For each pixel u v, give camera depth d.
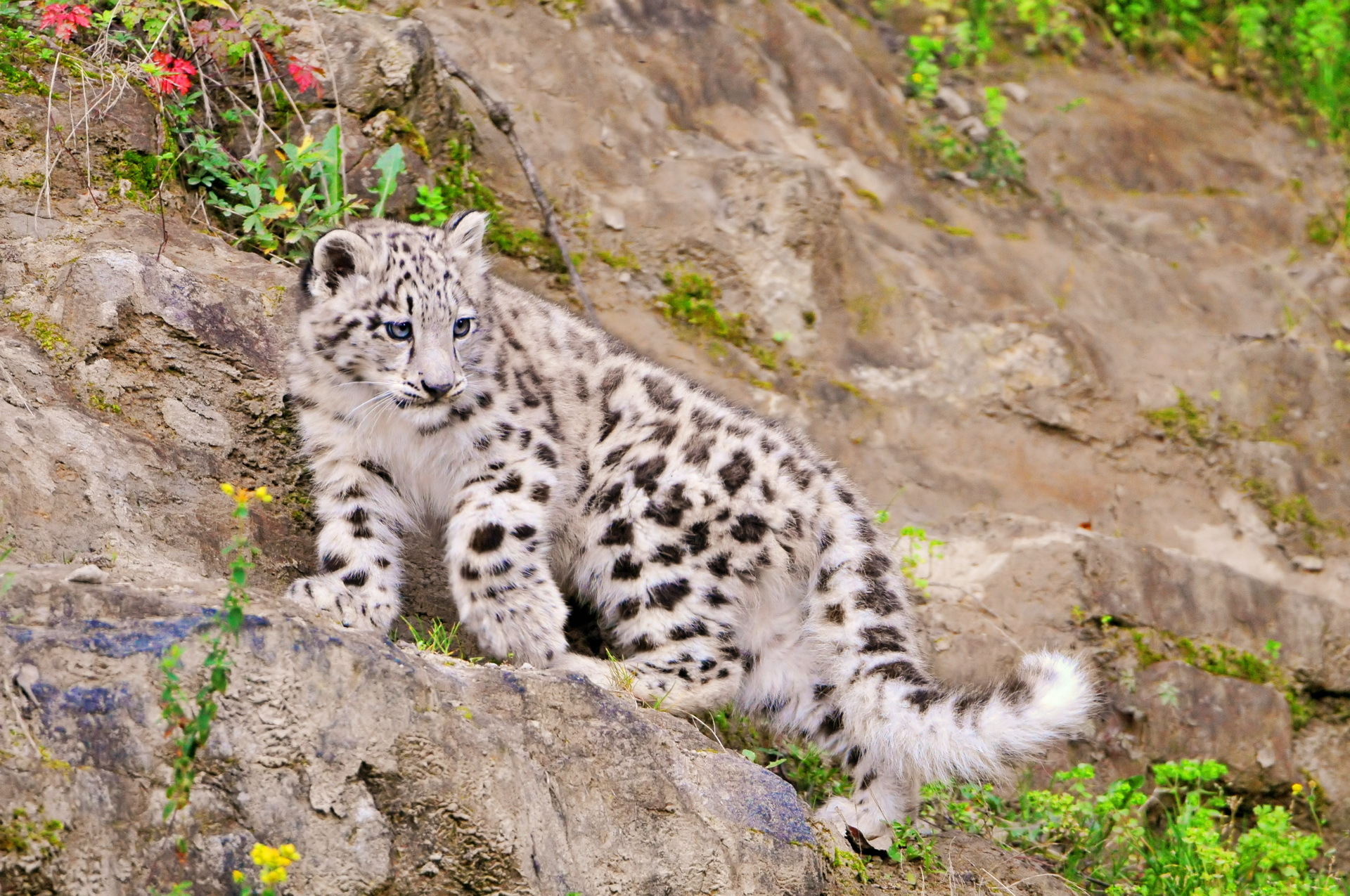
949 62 18.45
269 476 9.66
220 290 10.13
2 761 6.24
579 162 14.27
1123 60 19.78
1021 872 9.34
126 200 10.73
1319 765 13.01
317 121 12.00
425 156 12.58
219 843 6.40
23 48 11.04
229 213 11.28
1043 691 8.68
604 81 14.91
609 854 7.27
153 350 9.57
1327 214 17.97
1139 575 12.99
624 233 14.01
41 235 10.06
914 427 13.87
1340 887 11.22
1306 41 19.92
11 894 6.08
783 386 13.69
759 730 9.88
